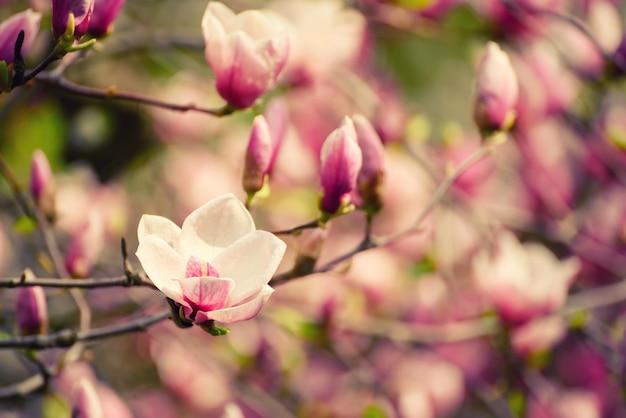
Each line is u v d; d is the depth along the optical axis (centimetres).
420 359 276
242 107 230
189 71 287
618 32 283
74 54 235
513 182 292
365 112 275
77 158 286
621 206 285
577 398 271
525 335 260
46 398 254
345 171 225
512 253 261
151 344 279
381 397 267
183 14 322
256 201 229
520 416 264
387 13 281
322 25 268
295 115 281
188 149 288
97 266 268
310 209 278
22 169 273
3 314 249
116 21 294
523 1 278
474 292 278
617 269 281
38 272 269
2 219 268
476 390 273
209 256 214
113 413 253
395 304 274
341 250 277
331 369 279
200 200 280
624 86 286
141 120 289
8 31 223
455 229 282
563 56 275
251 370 270
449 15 280
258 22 230
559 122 288
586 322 268
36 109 275
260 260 213
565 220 286
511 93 238
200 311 213
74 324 265
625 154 281
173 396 278
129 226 291
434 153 282
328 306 261
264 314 260
